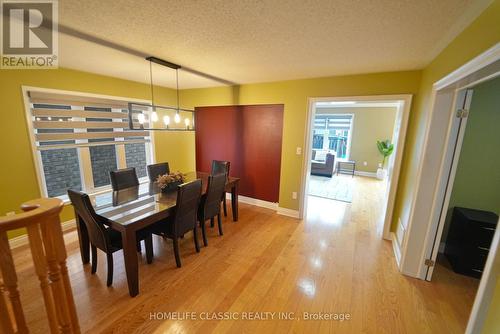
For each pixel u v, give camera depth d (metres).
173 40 1.96
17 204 2.67
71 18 1.56
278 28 1.69
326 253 2.71
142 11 1.46
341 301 1.96
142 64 2.77
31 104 2.73
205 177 3.59
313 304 1.92
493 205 2.45
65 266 1.07
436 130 2.01
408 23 1.56
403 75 2.76
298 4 1.35
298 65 2.68
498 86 2.28
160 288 2.08
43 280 0.99
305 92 3.44
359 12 1.43
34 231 0.93
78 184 3.37
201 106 4.56
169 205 2.32
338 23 1.59
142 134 4.17
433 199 2.11
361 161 7.39
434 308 1.89
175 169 4.87
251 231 3.27
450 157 2.00
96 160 3.54
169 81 3.86
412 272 2.29
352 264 2.50
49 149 2.97
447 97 1.93
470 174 2.48
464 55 1.55
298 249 2.79
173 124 4.71
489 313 1.11
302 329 1.69
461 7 1.32
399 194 2.94
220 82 3.88
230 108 4.31
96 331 1.64
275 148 3.99
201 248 2.79
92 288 2.06
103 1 1.34
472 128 2.41
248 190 4.42
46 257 1.00
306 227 3.43
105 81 3.44
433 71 2.20
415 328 1.70
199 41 1.97
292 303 1.93
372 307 1.90
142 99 4.03
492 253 1.09
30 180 2.76
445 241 2.68
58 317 1.08
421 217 2.17
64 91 2.98
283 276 2.28
